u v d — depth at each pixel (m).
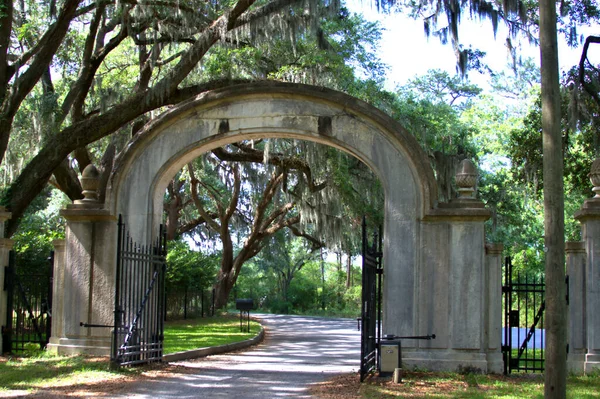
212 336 20.70
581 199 32.97
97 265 13.47
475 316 12.16
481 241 12.32
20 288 14.06
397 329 12.40
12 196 16.72
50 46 17.14
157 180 13.39
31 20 18.56
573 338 11.94
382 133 12.73
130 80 24.38
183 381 11.29
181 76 16.22
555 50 9.12
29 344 14.19
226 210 35.25
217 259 39.12
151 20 18.12
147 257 12.90
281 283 54.53
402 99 28.06
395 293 12.47
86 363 12.27
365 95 23.44
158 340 13.30
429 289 12.36
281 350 18.47
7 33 16.75
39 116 18.50
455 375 11.69
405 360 12.23
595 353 11.80
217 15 17.70
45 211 34.91
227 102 13.21
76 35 20.50
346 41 25.05
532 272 35.91
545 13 9.17
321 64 20.09
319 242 37.38
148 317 13.08
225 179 33.81
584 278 12.06
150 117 20.89
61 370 11.59
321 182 28.05
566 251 12.25
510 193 32.62
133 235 13.32
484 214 12.27
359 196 28.44
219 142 13.35
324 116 12.91
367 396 9.77
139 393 9.95
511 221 33.19
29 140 19.17
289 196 32.12
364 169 27.77
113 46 19.69
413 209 12.56
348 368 13.91
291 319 36.53
